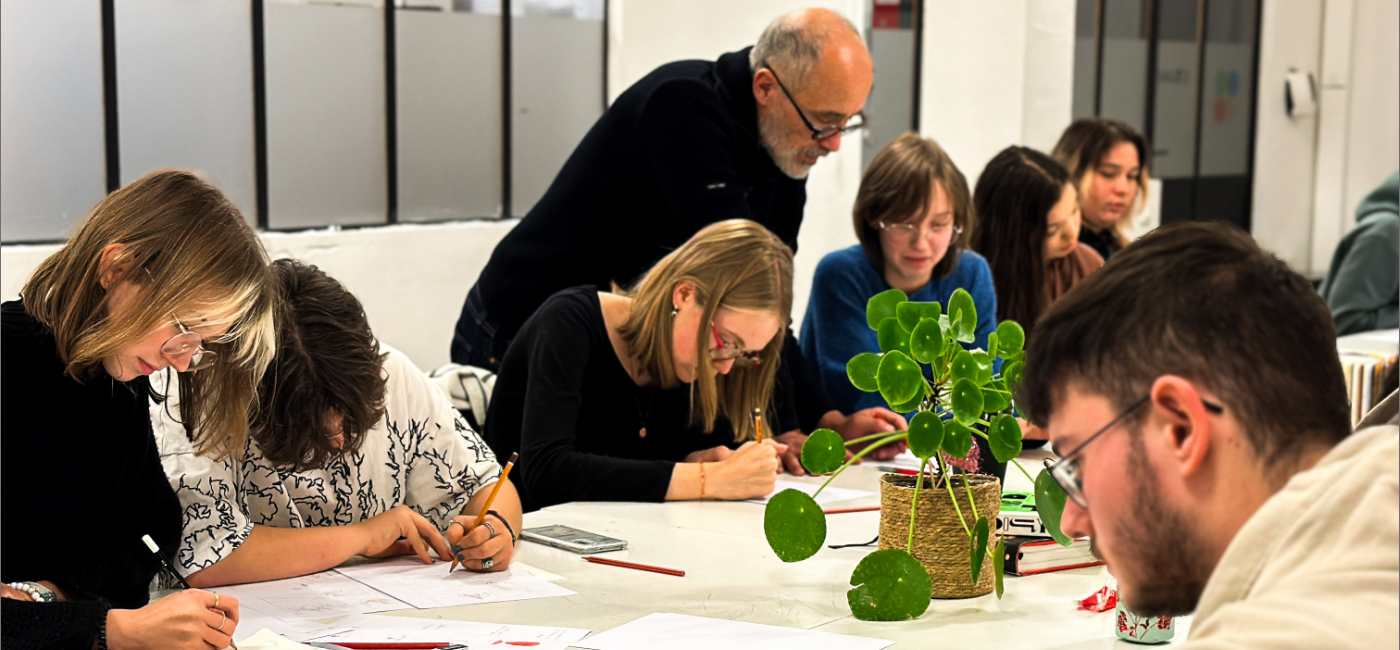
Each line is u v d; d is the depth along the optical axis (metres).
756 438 2.49
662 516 2.19
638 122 2.97
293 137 4.29
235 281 1.44
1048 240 3.40
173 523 1.71
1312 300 0.87
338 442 1.79
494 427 2.57
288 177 4.29
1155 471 0.88
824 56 2.90
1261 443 0.85
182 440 1.78
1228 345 0.85
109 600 1.61
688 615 1.64
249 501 1.93
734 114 3.00
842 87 2.92
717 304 2.35
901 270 3.12
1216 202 8.54
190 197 1.43
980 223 3.45
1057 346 0.94
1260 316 0.85
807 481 2.50
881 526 1.78
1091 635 1.57
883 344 1.71
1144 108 8.14
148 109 3.97
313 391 1.73
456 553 1.87
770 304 2.34
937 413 1.74
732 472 2.32
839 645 1.51
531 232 3.17
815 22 2.93
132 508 1.66
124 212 1.41
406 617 1.63
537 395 2.41
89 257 1.41
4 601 1.43
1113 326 0.89
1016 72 5.70
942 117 5.89
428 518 2.08
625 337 2.50
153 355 1.43
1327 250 8.84
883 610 1.61
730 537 2.05
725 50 5.21
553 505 2.30
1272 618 0.76
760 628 1.58
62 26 3.78
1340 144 8.69
